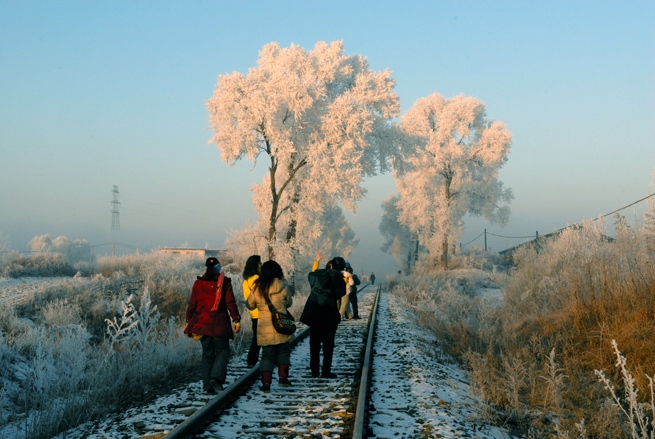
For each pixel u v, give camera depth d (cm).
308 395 743
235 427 593
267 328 784
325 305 880
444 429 602
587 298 1109
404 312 2156
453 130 5459
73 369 857
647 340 866
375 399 729
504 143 5434
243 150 3064
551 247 1672
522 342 1070
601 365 868
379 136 3681
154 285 2102
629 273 1078
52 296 1912
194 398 721
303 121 3105
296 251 3275
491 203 5544
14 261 3572
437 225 5325
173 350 1030
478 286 3728
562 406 735
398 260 7412
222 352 768
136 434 579
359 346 1232
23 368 997
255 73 3041
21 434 668
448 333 1314
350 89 4031
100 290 2052
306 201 3253
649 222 1221
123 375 852
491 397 768
